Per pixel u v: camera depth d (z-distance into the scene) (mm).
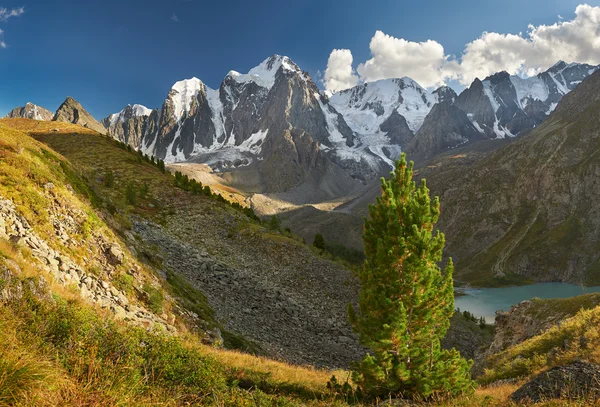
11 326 7992
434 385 14453
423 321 15594
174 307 28109
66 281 17922
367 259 17406
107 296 20672
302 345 42562
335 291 62500
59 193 25609
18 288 10367
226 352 23609
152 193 85938
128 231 37000
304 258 69750
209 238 69688
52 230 21734
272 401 11570
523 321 45750
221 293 47062
